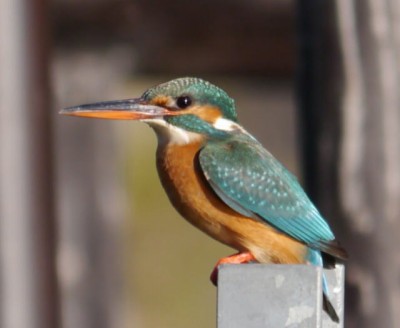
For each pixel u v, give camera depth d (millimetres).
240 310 7898
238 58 17438
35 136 12531
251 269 7895
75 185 17156
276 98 20594
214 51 17188
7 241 12492
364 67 12523
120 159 17484
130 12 16641
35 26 12531
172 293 23125
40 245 12578
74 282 17250
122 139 18359
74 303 17281
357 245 12555
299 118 13047
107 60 16953
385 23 12492
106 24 16750
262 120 22125
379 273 12516
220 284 7926
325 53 12633
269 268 7875
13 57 12461
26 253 12531
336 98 12594
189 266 23359
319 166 12711
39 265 12578
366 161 12547
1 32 12445
